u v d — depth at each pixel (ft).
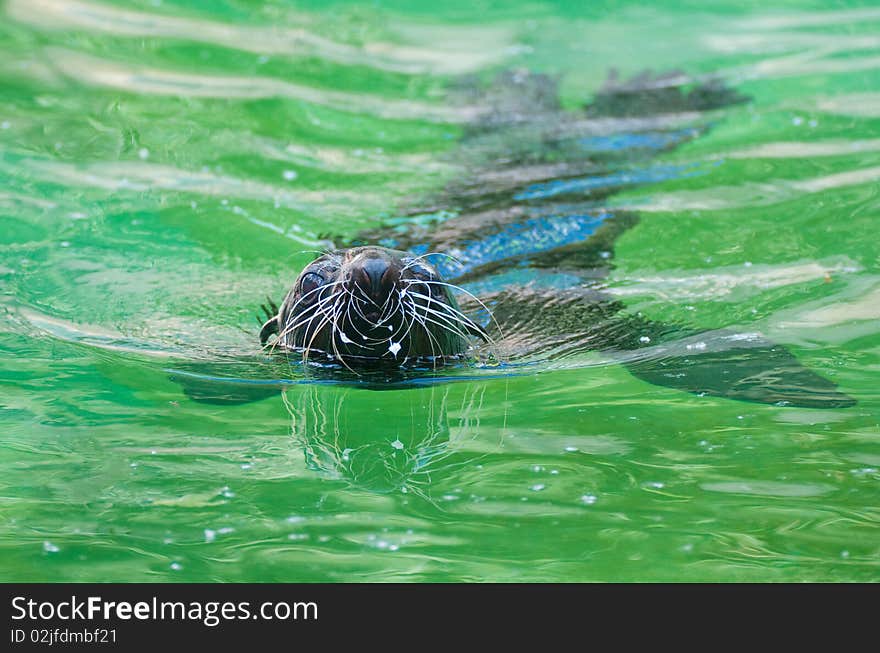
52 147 99.30
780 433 51.80
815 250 76.95
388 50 131.85
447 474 48.42
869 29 132.98
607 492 46.26
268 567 40.78
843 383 57.72
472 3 150.30
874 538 41.88
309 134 105.09
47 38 128.06
